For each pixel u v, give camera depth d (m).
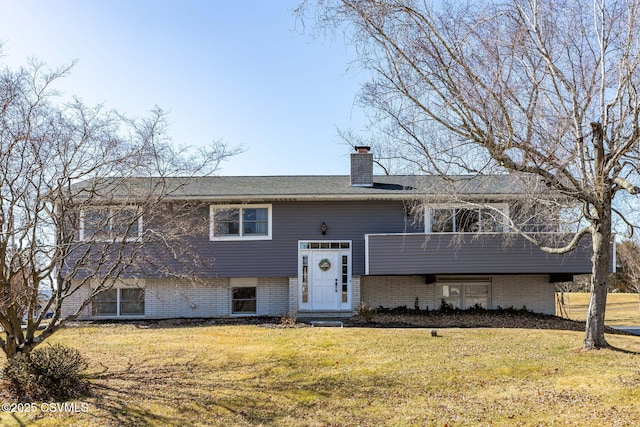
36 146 8.34
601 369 9.20
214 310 17.55
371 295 17.84
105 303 17.36
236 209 17.33
